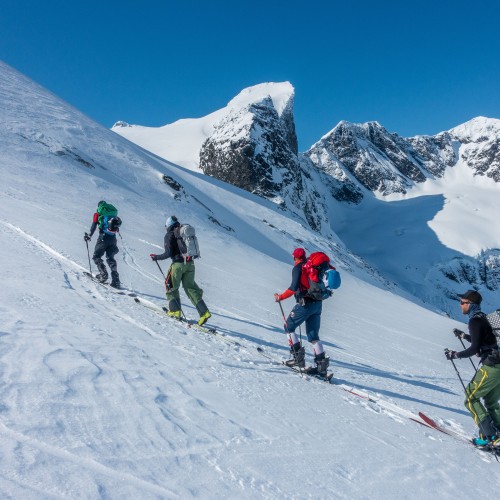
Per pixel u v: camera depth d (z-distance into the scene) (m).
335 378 7.77
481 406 5.86
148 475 3.02
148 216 29.75
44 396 3.65
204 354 6.53
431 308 81.69
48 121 42.22
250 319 11.35
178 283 8.67
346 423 5.29
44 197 22.09
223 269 20.52
